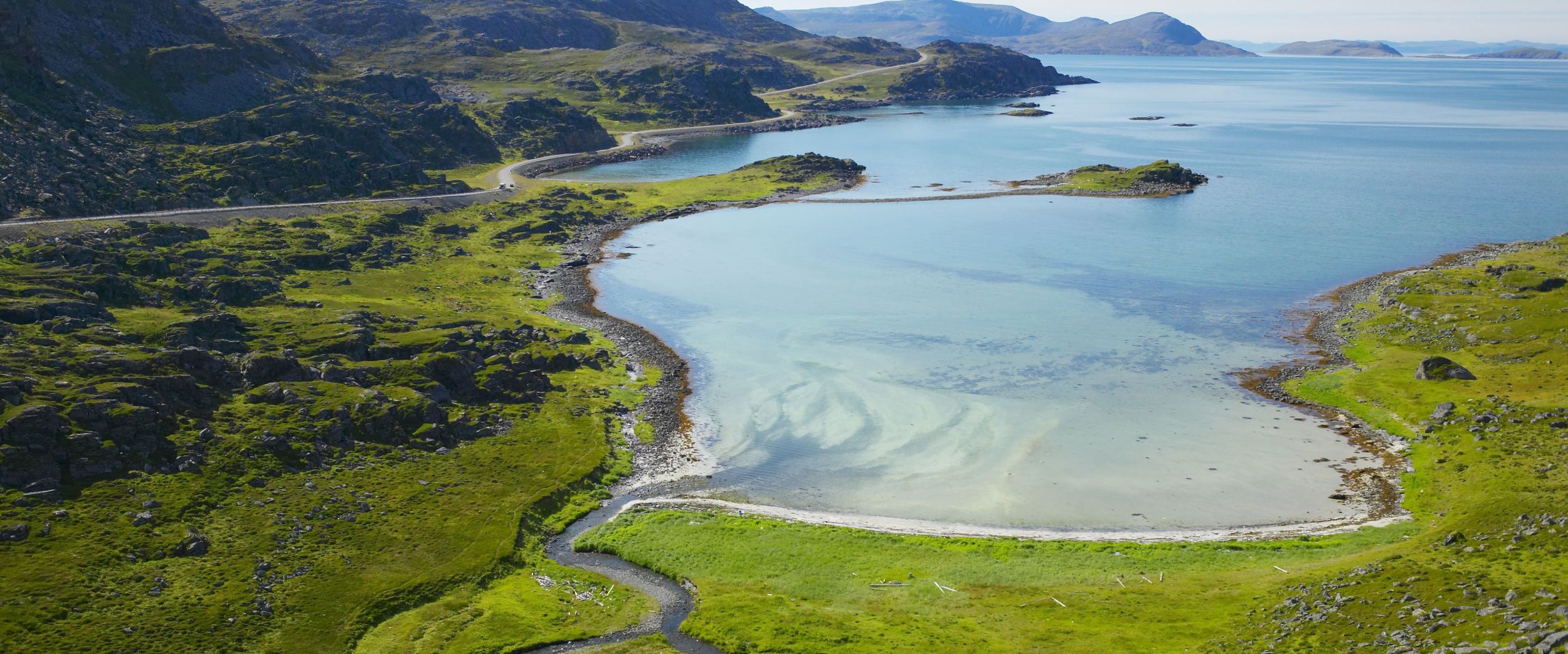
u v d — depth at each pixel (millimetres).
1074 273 197000
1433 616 66000
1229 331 159250
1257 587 81562
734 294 185500
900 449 118188
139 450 98125
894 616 79625
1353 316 163750
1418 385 128375
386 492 100875
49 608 76375
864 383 139250
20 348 110438
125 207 198750
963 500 105500
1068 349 152500
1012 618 78625
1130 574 86688
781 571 88375
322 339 135375
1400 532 91875
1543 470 96625
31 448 92125
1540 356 131750
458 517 96750
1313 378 137000
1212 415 126188
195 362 116188
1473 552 79000
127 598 79438
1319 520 98562
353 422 112312
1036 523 100125
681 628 78500
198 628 77062
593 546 93812
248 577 84188
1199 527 98500
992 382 139500
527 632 78625
